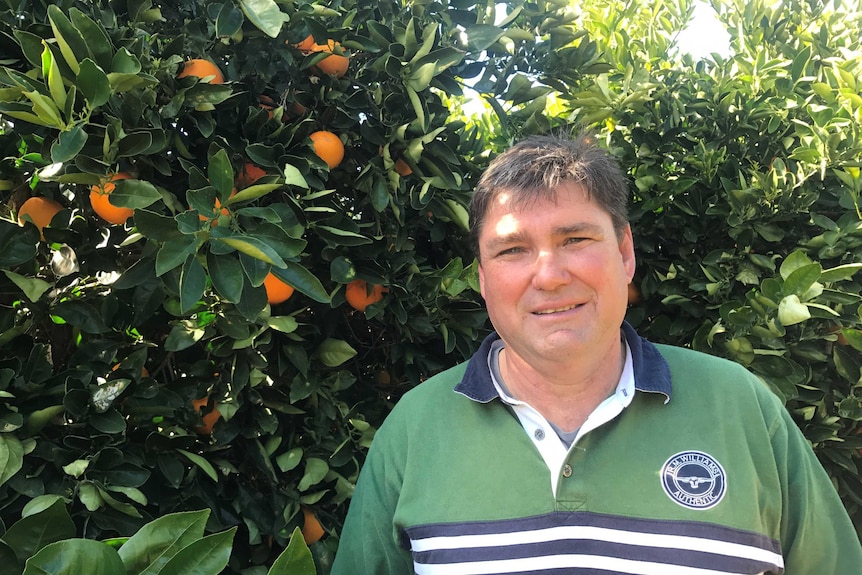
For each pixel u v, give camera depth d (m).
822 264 2.29
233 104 1.88
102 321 1.74
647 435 1.34
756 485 1.31
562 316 1.33
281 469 1.92
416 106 1.93
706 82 2.63
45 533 0.91
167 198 1.69
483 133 3.01
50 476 1.59
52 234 1.74
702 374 1.41
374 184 2.01
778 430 1.38
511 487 1.34
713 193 2.46
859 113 2.29
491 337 1.59
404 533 1.43
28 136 1.77
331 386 2.04
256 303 1.62
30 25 1.58
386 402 2.22
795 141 2.51
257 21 1.70
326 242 1.94
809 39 2.84
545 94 2.30
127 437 1.73
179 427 1.81
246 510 1.86
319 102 2.01
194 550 0.84
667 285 2.38
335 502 1.95
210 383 1.87
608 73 2.76
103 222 1.88
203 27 1.85
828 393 2.29
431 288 2.04
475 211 1.50
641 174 2.43
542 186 1.31
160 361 1.96
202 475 1.89
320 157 1.93
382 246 2.01
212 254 1.51
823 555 1.38
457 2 2.20
